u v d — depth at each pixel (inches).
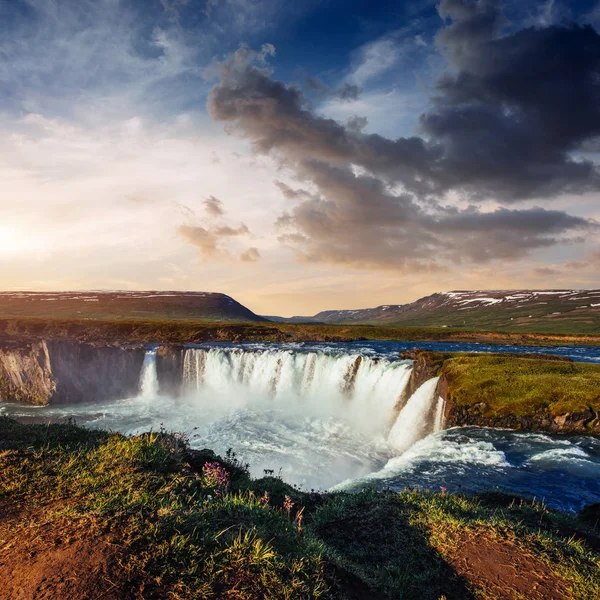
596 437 1004.6
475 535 337.4
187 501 285.9
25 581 189.8
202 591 189.6
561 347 3508.9
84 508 264.2
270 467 1132.5
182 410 2044.8
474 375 1294.3
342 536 365.7
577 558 308.2
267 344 3179.1
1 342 2623.0
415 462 833.5
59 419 1939.0
